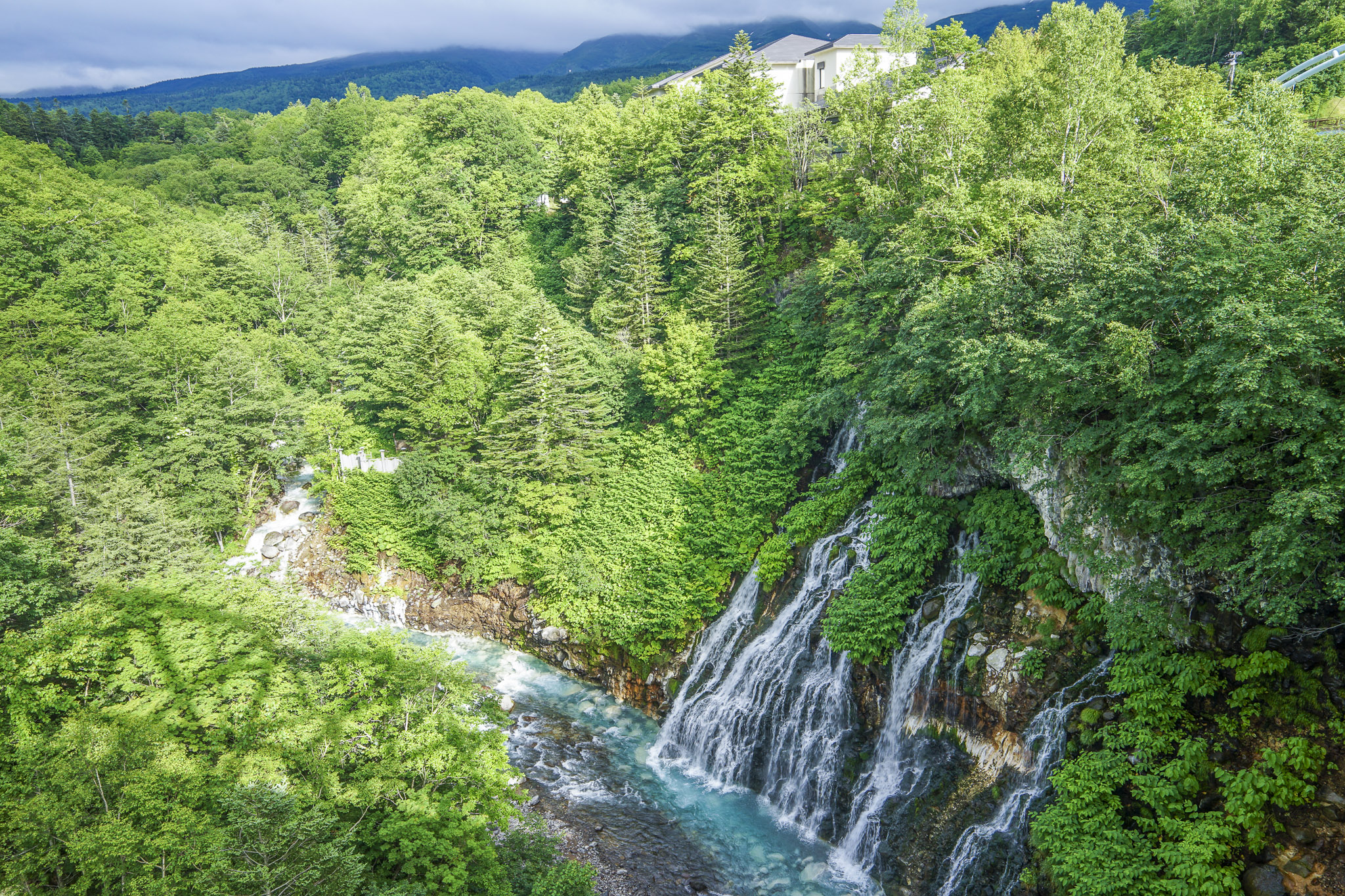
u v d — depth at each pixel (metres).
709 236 59.28
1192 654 27.28
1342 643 24.48
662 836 37.16
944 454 38.91
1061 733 29.70
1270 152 28.53
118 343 68.50
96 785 25.31
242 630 35.69
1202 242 26.19
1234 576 25.75
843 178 57.38
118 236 97.88
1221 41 83.38
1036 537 34.59
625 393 59.75
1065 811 27.69
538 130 116.88
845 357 45.34
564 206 89.31
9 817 25.00
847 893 33.09
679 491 53.19
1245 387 22.58
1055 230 32.66
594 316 66.12
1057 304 29.97
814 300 53.25
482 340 65.88
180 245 96.38
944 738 34.28
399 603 60.22
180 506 63.12
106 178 149.50
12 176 101.25
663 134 71.75
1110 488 29.61
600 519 53.97
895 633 37.56
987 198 38.56
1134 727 27.41
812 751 38.78
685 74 110.31
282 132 174.50
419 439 63.75
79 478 58.16
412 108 175.25
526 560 55.44
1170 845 24.89
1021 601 34.12
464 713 32.38
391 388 66.25
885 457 42.25
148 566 51.41
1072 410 30.28
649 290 62.34
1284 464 23.92
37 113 177.88
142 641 33.12
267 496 71.56
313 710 30.36
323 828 22.20
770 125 64.56
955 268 40.22
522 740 44.88
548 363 55.62
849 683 38.41
